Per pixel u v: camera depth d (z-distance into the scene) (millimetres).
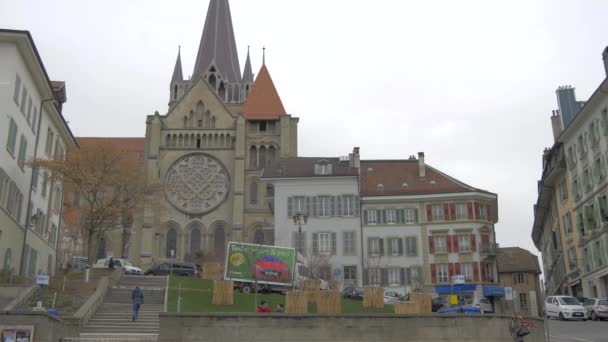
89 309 34656
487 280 70750
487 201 74438
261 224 92250
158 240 90875
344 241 74000
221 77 123062
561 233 67688
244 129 96500
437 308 49750
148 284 48844
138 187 60062
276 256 49750
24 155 47875
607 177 52500
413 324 31688
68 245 78125
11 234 45500
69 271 54469
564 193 66188
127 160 60594
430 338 31703
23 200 48750
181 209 93062
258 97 104938
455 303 51500
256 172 95562
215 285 42656
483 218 73250
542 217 85375
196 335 29297
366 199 75000
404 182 78625
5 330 24453
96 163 57625
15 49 43281
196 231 93250
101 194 62219
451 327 32000
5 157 42781
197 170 95312
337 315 30938
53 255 60875
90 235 57406
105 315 36344
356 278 72562
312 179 76500
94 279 48031
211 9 127938
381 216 74438
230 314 29766
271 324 30156
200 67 124250
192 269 59875
